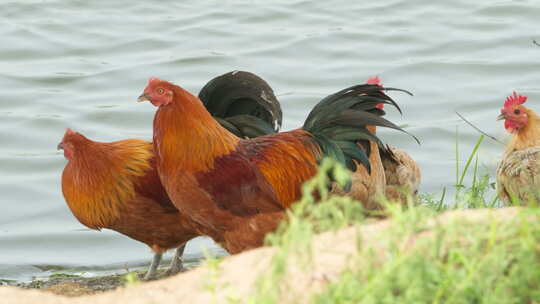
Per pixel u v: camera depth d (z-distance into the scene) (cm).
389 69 2472
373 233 645
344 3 3103
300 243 552
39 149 2070
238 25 2869
